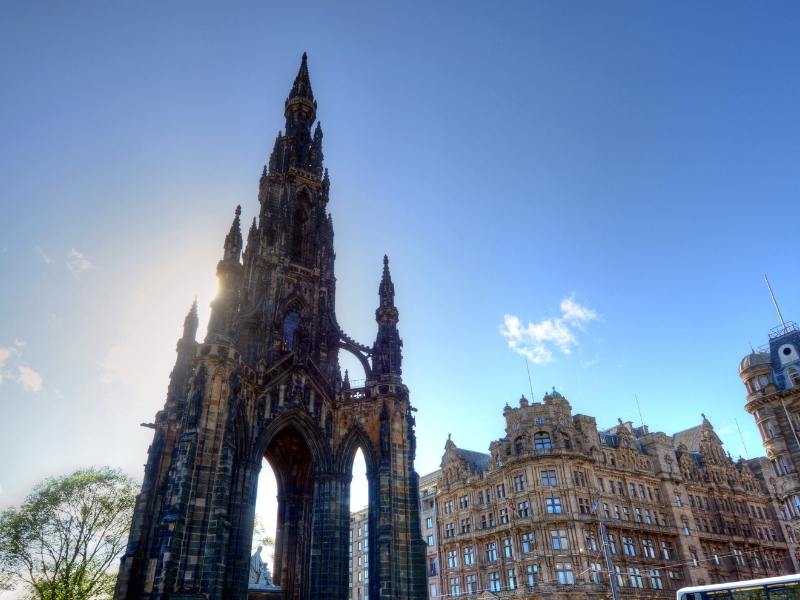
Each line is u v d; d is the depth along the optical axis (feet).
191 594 116.57
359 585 404.98
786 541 367.25
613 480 306.14
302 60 274.98
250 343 173.78
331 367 189.16
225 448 135.85
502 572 288.30
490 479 314.35
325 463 163.84
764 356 273.75
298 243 216.13
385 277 202.28
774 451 253.03
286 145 239.09
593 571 235.40
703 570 303.89
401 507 156.04
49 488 212.64
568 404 313.73
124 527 219.00
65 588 200.44
